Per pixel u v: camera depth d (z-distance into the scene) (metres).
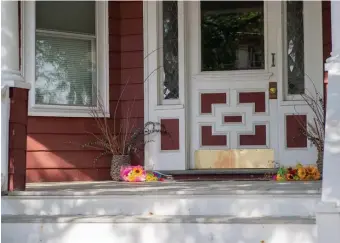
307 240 4.06
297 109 6.33
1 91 4.77
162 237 4.25
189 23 6.64
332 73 4.08
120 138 6.66
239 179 6.19
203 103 6.60
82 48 6.65
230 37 6.64
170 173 6.42
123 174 6.15
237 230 4.16
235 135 6.52
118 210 4.55
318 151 5.99
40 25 6.43
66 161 6.44
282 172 5.73
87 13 6.67
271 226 4.11
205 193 4.42
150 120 6.61
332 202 3.90
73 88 6.58
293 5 6.45
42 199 4.65
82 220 4.36
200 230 4.21
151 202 4.50
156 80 6.63
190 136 6.60
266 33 6.48
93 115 6.56
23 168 4.96
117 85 6.75
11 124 4.86
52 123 6.41
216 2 6.67
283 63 6.41
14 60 5.00
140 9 6.75
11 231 4.46
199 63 6.61
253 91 6.50
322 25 6.32
